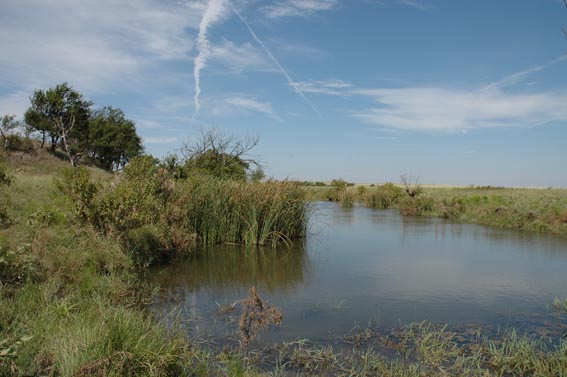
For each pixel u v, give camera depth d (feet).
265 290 30.09
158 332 17.60
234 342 20.36
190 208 46.96
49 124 152.15
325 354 18.92
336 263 39.19
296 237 53.36
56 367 14.34
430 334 20.94
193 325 22.58
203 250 44.65
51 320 17.89
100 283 26.21
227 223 48.65
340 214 88.07
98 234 33.06
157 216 42.60
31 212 35.17
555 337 21.33
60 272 25.67
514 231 60.54
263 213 49.08
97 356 14.40
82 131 166.91
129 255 33.50
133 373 14.58
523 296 28.55
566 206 67.97
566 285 31.32
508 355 18.78
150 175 46.42
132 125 182.09
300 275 34.58
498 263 39.01
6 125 131.03
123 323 16.67
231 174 68.59
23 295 20.77
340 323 23.30
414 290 30.01
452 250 45.80
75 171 36.37
